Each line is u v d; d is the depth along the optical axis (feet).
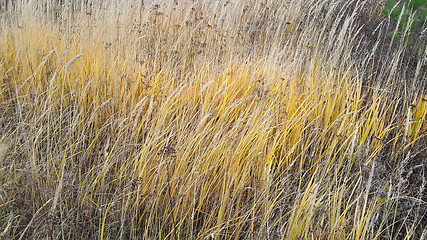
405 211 8.14
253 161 8.28
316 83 11.29
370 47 16.35
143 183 7.88
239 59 12.57
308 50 13.28
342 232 6.95
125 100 10.43
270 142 9.30
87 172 8.66
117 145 8.80
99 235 7.16
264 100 9.27
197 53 12.86
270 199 7.64
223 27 14.61
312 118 10.41
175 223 7.66
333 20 18.79
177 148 8.15
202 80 10.92
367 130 10.02
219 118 9.74
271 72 11.20
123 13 14.11
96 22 13.75
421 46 13.78
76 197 8.14
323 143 10.16
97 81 11.04
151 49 12.80
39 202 7.45
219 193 8.09
